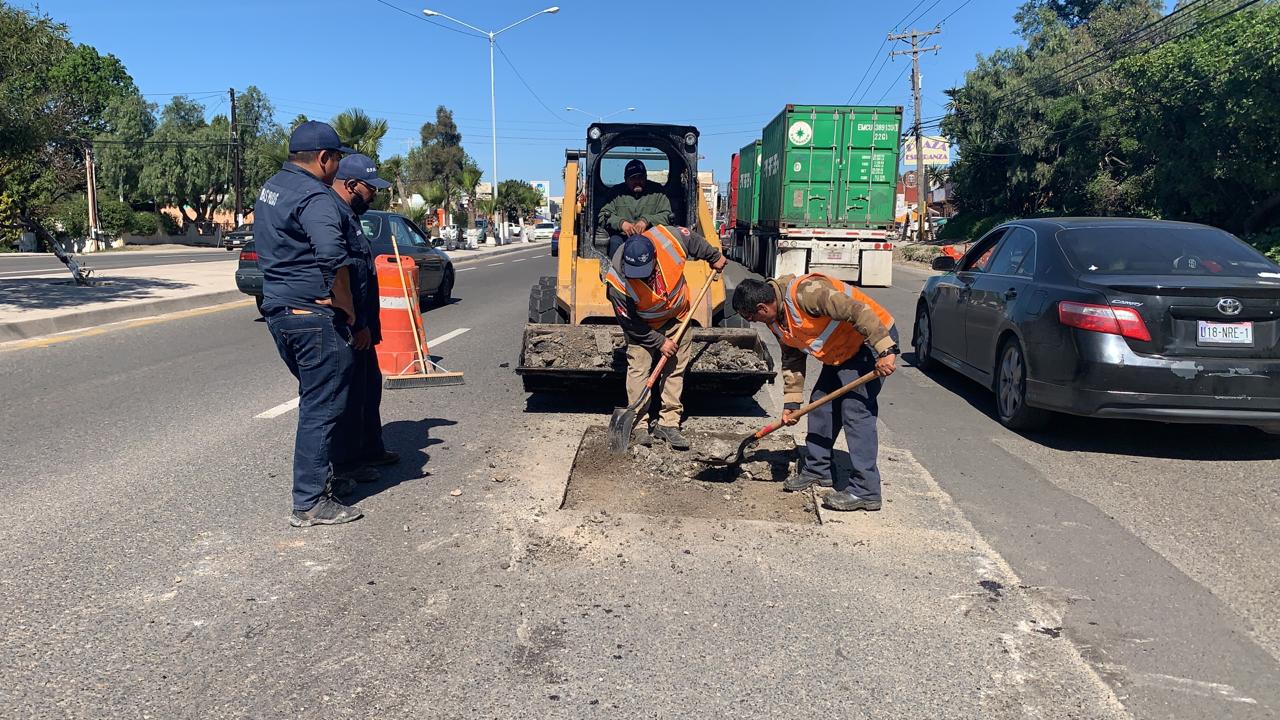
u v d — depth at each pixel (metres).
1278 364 5.27
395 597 3.51
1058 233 6.43
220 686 2.85
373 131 29.91
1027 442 6.09
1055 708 2.82
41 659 2.99
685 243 5.50
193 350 9.46
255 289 11.92
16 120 13.06
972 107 41.22
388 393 7.46
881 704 2.83
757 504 4.71
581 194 8.16
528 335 6.91
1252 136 20.89
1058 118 34.94
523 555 3.94
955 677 3.00
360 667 2.99
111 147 52.88
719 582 3.71
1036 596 3.62
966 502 4.78
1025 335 6.04
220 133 53.62
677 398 5.71
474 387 7.75
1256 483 5.18
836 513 4.57
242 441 5.76
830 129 19.33
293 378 7.90
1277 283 5.43
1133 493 4.98
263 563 3.81
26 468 5.12
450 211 49.50
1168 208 25.45
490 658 3.06
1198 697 2.89
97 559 3.82
